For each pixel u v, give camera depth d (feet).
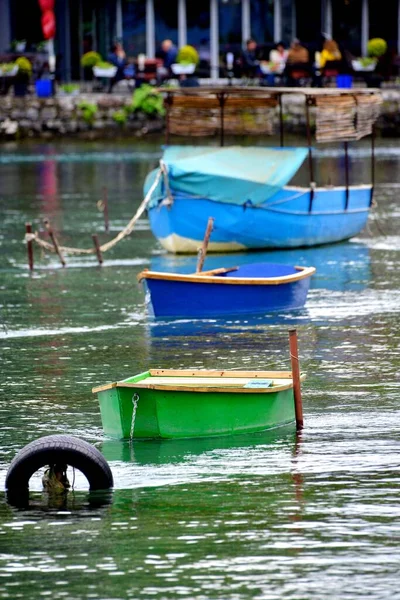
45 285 158.20
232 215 178.91
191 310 135.85
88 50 376.27
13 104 351.05
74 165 309.83
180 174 176.24
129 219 222.48
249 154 180.45
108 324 132.67
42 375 109.70
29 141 351.87
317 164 307.58
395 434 89.97
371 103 187.62
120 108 351.25
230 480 80.64
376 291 150.20
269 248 184.24
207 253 182.19
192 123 190.29
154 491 78.69
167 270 168.45
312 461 84.17
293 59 334.65
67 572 67.05
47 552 69.51
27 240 170.91
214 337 125.39
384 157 322.75
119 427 89.71
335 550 69.31
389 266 170.19
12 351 119.55
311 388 103.40
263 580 65.72
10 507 76.07
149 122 351.67
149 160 317.42
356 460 84.23
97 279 162.40
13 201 247.09
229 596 64.03
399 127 366.63
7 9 368.27
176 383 93.50
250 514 74.59
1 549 69.87
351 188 191.72
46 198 251.80
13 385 106.22
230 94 196.13
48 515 74.74
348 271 166.20
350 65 336.49
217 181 177.06
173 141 350.02
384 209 231.50
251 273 143.23
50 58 370.53
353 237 199.93
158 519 73.97
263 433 90.94
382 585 64.85
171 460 84.74
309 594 64.03
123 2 373.81
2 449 88.38
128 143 351.05
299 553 68.95
